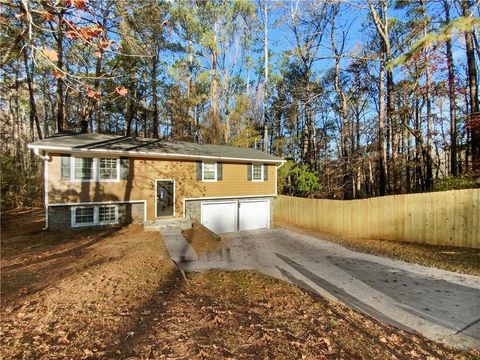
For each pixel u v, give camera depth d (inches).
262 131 1051.9
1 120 998.4
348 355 133.0
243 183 671.8
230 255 411.2
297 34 908.0
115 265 267.3
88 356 119.6
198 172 603.8
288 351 130.5
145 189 532.4
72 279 221.0
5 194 696.4
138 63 809.5
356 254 415.8
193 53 906.1
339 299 235.8
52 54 104.4
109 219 497.4
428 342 164.2
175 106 964.6
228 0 848.3
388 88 668.1
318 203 641.0
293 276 306.8
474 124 463.8
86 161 474.0
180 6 684.1
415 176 871.1
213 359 119.0
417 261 354.6
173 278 263.3
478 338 170.6
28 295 189.0
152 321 157.1
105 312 168.6
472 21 323.9
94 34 101.3
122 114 1022.4
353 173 864.3
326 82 957.2
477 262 323.0
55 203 448.1
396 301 231.8
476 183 430.0
